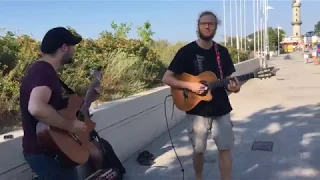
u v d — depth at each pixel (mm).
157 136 7398
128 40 9859
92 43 8531
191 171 5391
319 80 17719
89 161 4367
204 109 4242
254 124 8211
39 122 2785
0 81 5047
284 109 9898
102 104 5750
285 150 6211
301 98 11828
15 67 5438
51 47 2859
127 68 8172
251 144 6617
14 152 3494
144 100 6742
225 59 4363
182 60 4324
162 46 16031
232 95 13156
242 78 4289
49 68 2822
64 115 2873
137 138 6418
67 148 2834
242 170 5336
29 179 3672
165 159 5973
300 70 25531
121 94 7273
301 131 7398
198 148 4379
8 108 4820
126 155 5988
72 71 6547
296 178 4977
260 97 12422
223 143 4281
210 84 4223
